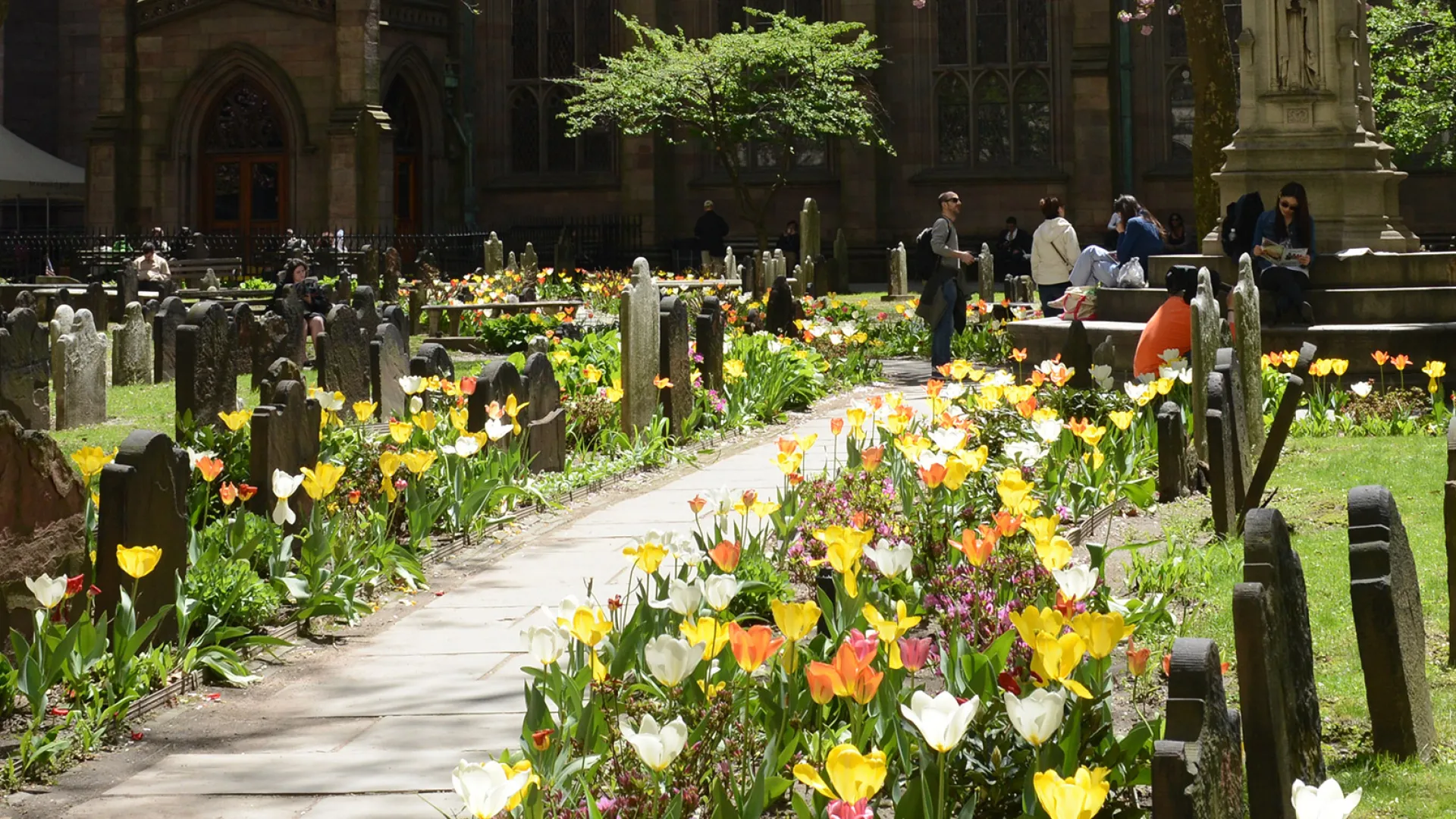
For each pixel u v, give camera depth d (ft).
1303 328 49.96
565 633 15.46
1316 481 34.27
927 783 15.11
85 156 158.51
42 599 20.11
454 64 138.72
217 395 48.73
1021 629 14.48
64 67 159.43
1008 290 86.58
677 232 137.28
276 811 17.93
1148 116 127.85
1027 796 14.61
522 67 140.87
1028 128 131.23
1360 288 51.44
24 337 49.96
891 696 16.44
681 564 23.93
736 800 14.83
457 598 27.89
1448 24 91.15
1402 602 17.61
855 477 29.35
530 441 37.78
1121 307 57.06
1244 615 14.10
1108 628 13.67
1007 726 15.90
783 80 129.90
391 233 132.16
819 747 16.71
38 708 20.36
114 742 20.65
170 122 136.36
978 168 131.64
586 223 137.39
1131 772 15.39
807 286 98.73
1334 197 54.08
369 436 36.70
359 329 56.49
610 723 16.29
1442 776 16.69
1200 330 34.53
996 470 29.60
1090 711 15.92
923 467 22.80
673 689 16.69
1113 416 28.40
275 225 135.44
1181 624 22.45
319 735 20.71
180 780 19.10
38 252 132.57
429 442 34.12
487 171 141.08
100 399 53.21
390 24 133.39
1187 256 56.24
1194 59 73.92
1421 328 49.16
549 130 140.15
